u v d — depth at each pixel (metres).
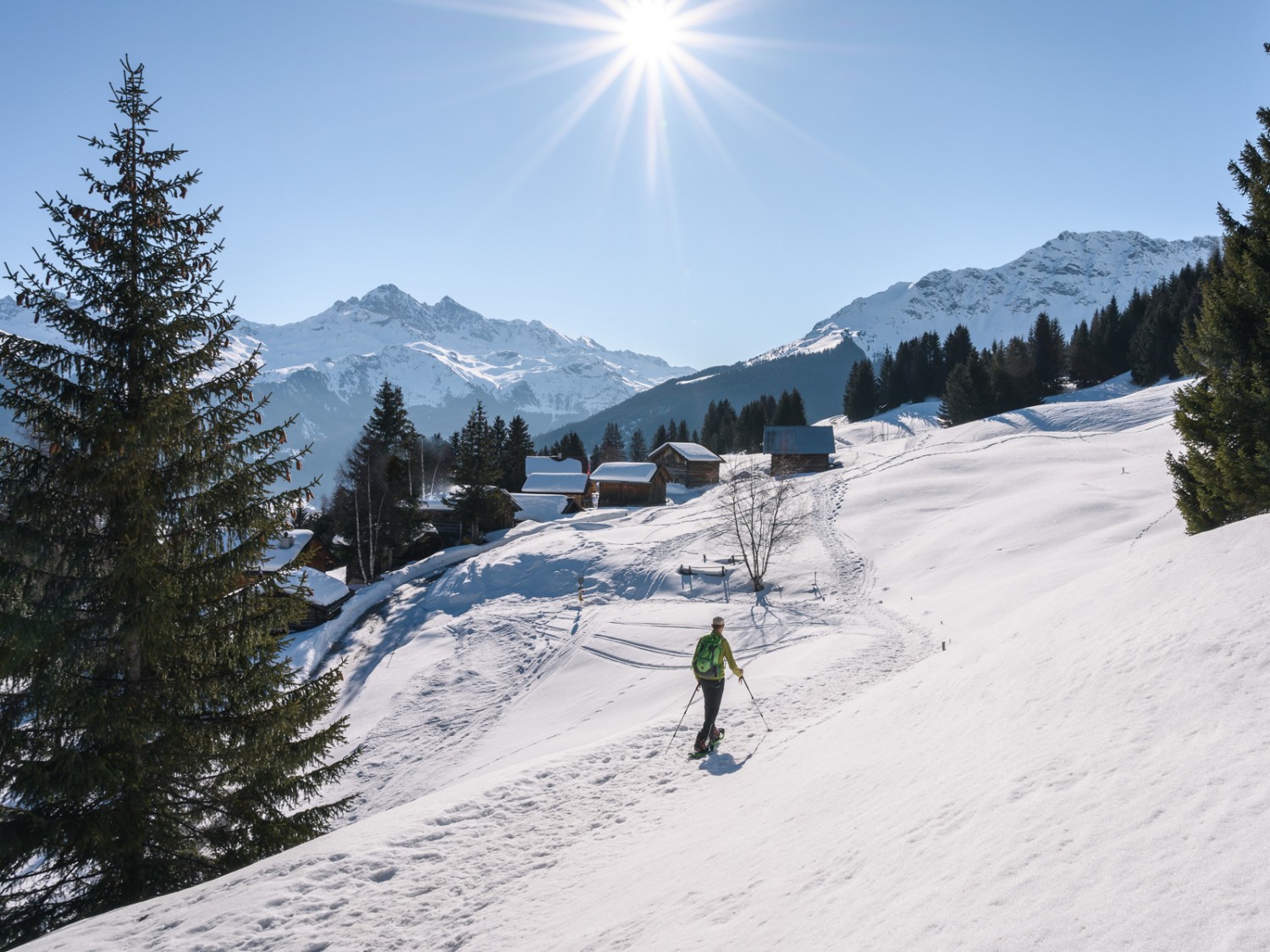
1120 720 5.01
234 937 6.90
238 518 11.86
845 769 7.59
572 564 45.97
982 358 106.06
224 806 12.13
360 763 26.20
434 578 50.25
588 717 24.48
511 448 98.31
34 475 10.50
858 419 132.12
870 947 3.41
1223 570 6.66
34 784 10.04
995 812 4.44
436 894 7.44
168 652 11.23
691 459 89.56
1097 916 2.85
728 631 30.89
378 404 58.34
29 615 10.25
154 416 10.77
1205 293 17.22
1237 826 3.05
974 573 29.84
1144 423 62.94
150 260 11.25
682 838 7.49
